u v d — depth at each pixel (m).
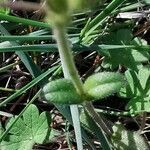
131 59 0.16
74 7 0.06
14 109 0.17
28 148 0.15
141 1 0.16
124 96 0.15
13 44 0.15
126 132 0.14
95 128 0.14
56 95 0.10
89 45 0.15
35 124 0.15
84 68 0.17
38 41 0.16
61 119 0.16
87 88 0.10
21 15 0.17
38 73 0.14
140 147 0.14
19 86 0.17
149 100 0.15
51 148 0.16
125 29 0.16
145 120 0.15
